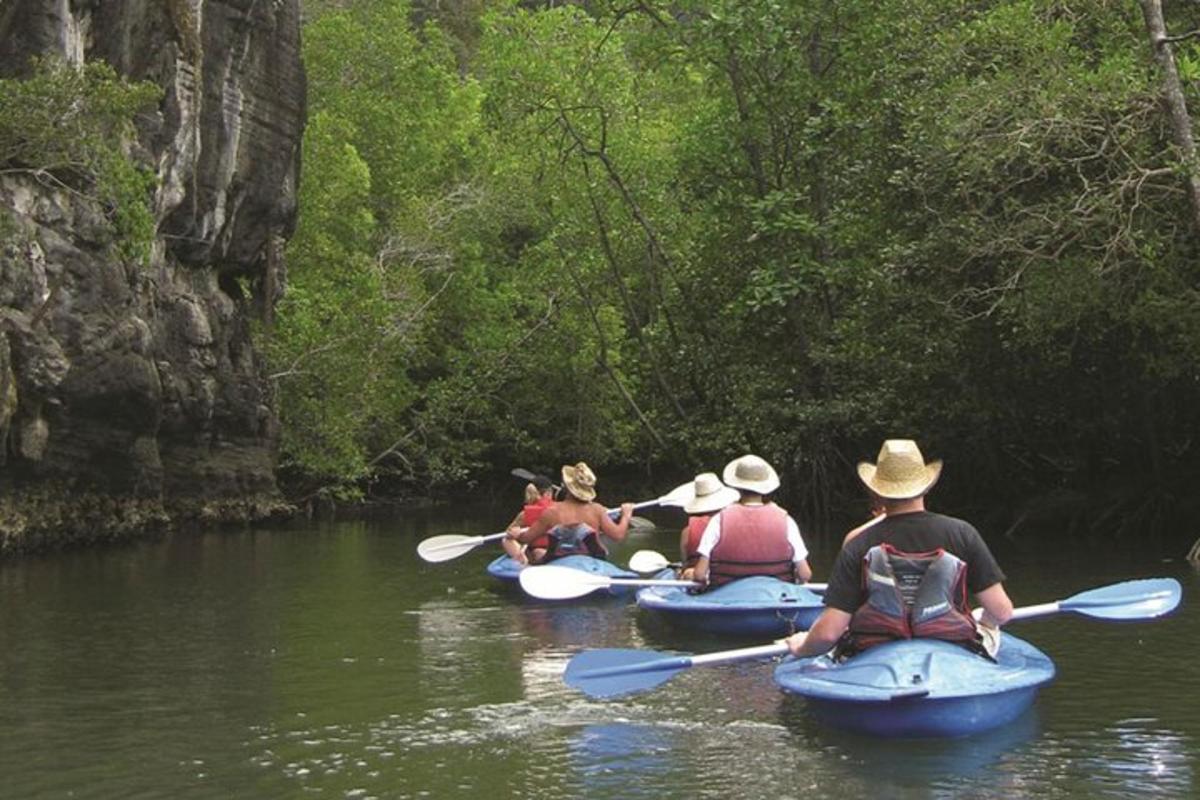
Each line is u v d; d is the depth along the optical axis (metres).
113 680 7.59
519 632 9.39
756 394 21.30
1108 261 14.34
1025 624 9.35
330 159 29.34
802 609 8.74
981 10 16.81
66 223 16.11
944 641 6.29
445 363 32.66
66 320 15.94
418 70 34.25
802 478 21.38
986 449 19.62
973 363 17.70
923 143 15.35
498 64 23.94
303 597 11.52
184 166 19.84
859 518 20.97
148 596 11.57
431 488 33.06
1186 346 14.56
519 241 35.19
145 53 18.78
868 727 6.05
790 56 20.27
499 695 7.09
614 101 24.33
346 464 26.28
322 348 25.92
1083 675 7.44
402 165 33.50
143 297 18.17
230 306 22.41
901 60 17.84
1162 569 12.82
